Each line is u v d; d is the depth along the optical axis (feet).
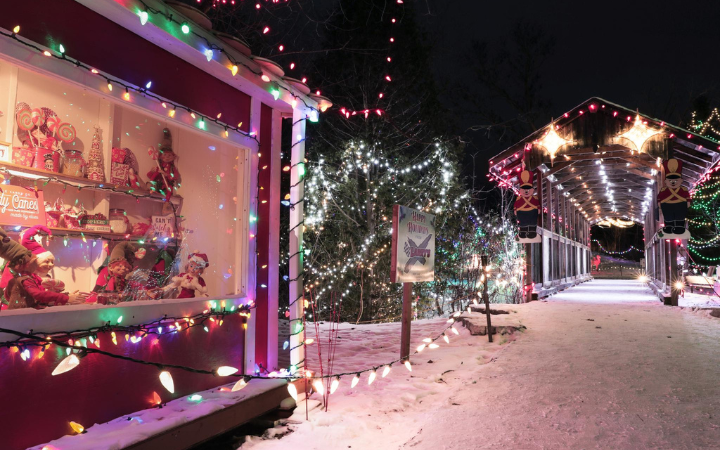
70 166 13.73
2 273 10.92
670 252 43.73
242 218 16.21
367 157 58.59
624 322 33.22
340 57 62.69
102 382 11.75
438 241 56.65
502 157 47.42
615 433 13.51
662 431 13.50
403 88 64.39
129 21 11.96
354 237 56.70
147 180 16.35
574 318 35.01
